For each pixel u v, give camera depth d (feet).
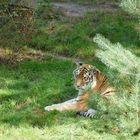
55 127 40.96
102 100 37.45
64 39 71.15
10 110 46.19
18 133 39.75
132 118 35.53
